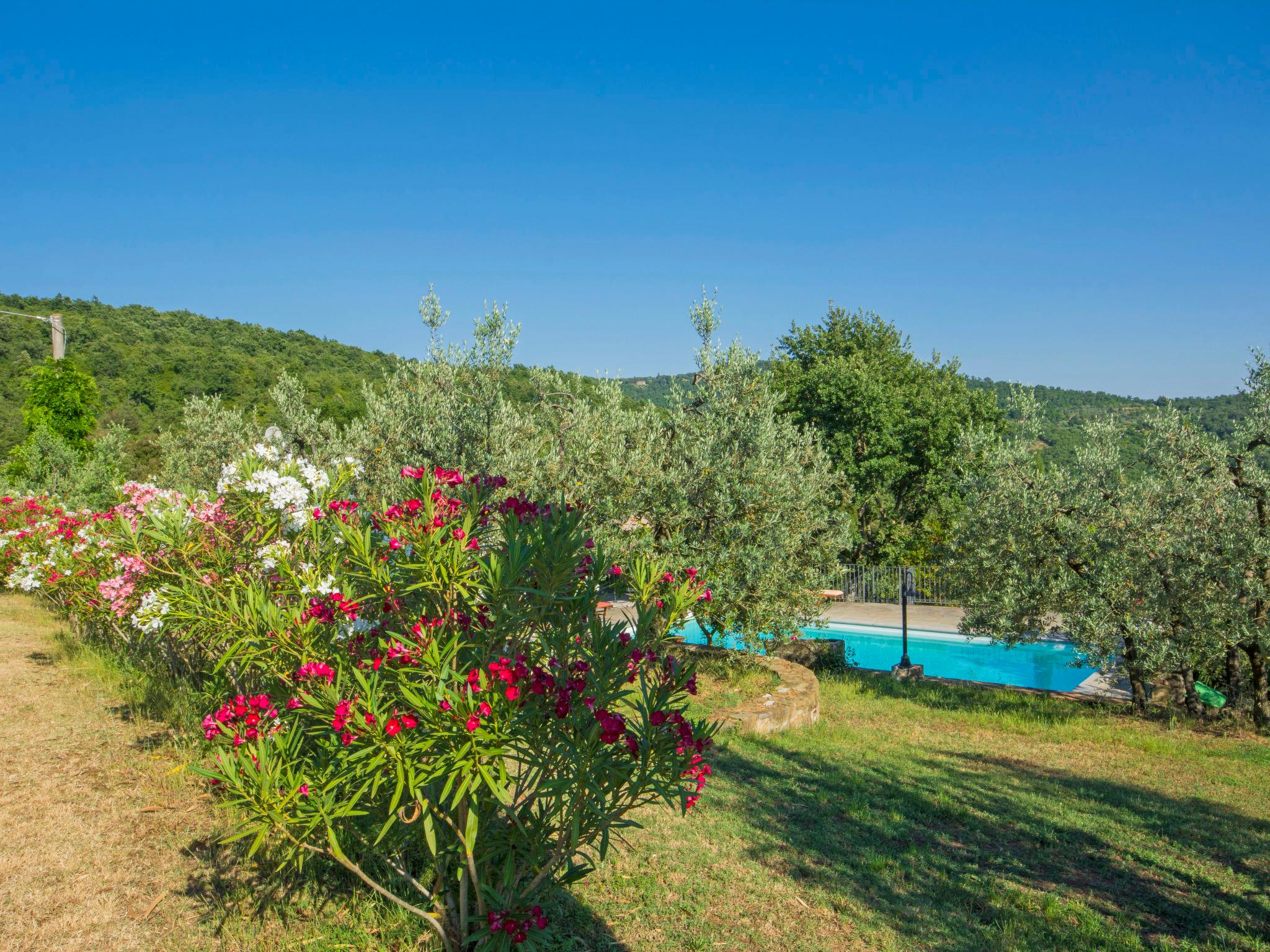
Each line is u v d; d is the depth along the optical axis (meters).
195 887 4.14
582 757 3.08
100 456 18.75
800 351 38.38
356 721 2.89
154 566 5.18
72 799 5.06
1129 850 6.15
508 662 3.00
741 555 10.05
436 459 10.24
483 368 10.85
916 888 5.23
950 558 13.06
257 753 3.22
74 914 3.80
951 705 12.05
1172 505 10.60
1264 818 7.08
